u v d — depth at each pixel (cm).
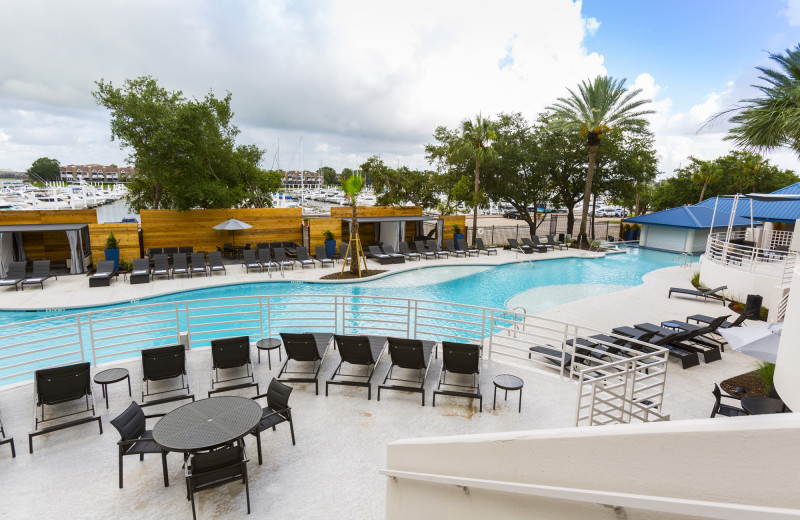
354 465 582
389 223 2741
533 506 185
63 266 2072
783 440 104
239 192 2594
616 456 145
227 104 2595
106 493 522
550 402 754
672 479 130
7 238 1889
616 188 3416
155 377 737
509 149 3300
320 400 750
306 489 537
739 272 1639
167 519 486
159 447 542
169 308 1588
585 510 159
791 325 536
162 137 2061
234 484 544
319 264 2312
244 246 2412
